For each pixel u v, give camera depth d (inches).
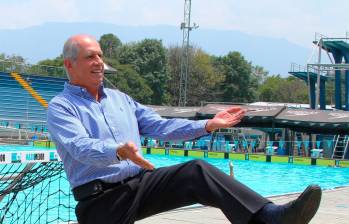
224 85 3668.8
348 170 1136.8
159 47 3289.9
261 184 855.1
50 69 1891.0
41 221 370.9
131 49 3336.6
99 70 149.0
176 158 1311.5
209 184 130.0
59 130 141.1
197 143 1509.6
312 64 1721.2
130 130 152.3
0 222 223.5
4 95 1733.5
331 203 459.2
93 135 145.8
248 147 1531.7
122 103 155.9
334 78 1889.8
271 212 122.4
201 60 3617.1
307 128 1425.9
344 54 1765.5
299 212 116.9
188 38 2613.2
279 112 1405.0
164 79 3272.6
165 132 156.6
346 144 1365.7
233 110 151.0
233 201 126.0
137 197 139.6
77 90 147.6
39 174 207.3
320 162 1210.0
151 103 3206.2
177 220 331.9
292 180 925.8
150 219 335.0
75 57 147.2
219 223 323.6
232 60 3710.6
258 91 4146.2
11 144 1414.9
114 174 143.3
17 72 1770.4
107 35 3774.6
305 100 4005.9
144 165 128.6
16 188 208.8
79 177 144.8
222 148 1477.6
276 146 1520.7
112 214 142.3
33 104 1782.7
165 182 138.0
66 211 449.7
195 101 3447.3
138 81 3002.0
